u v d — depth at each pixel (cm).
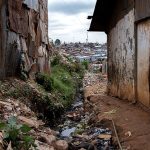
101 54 5422
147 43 870
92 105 1155
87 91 1731
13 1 990
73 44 6762
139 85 955
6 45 949
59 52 2739
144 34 895
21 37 1103
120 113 895
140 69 941
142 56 918
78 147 702
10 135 543
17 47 1052
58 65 2248
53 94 1250
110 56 1373
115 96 1275
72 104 1470
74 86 1938
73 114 1155
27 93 970
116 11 1219
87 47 6638
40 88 1155
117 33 1215
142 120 782
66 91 1504
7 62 977
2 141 527
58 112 1097
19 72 1096
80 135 805
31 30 1248
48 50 1717
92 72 3472
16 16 1027
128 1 1033
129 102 1051
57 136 798
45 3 1639
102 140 739
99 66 3947
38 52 1398
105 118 873
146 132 683
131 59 1020
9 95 868
